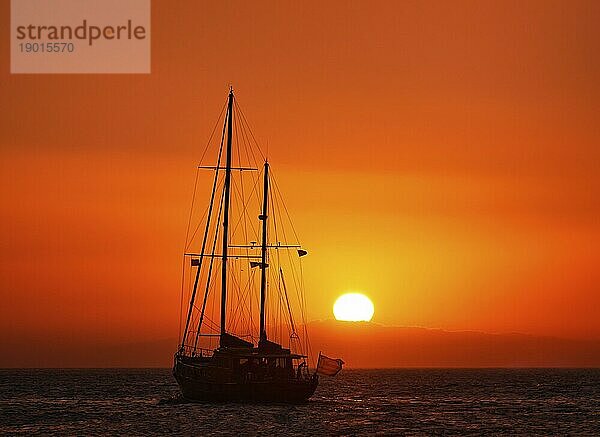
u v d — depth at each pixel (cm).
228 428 18762
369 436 18488
